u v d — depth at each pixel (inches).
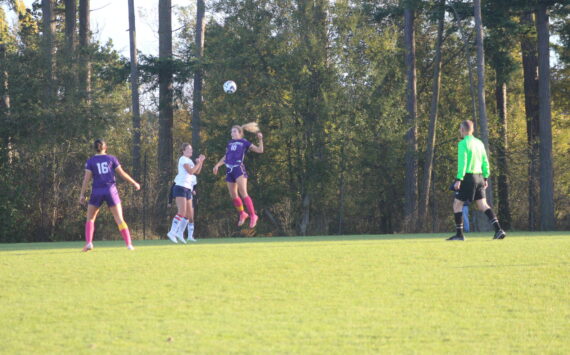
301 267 1012.5
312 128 4106.8
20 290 842.8
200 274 953.5
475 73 4795.8
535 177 4306.1
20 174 3319.4
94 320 658.8
